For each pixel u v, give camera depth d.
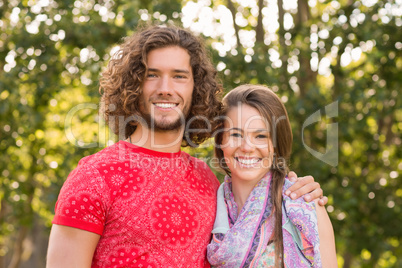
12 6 5.94
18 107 5.60
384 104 6.22
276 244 2.14
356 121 5.95
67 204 1.84
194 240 2.05
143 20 5.51
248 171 2.26
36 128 6.22
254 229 2.14
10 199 6.46
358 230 6.12
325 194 5.52
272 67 5.51
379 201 6.21
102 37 5.55
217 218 2.19
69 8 5.58
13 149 6.37
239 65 5.44
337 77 6.10
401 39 5.78
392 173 6.76
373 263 7.05
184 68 2.09
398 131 6.87
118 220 1.91
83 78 5.97
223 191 2.32
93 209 1.85
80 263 1.82
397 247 6.80
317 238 2.06
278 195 2.20
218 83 2.41
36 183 6.55
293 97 5.61
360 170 6.57
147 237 1.92
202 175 2.25
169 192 2.03
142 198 1.95
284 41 6.09
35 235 9.52
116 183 1.93
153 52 2.06
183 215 2.03
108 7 5.75
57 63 5.70
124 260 1.90
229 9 6.37
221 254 2.08
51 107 6.59
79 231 1.82
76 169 1.96
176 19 5.62
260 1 6.32
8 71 5.57
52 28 5.48
